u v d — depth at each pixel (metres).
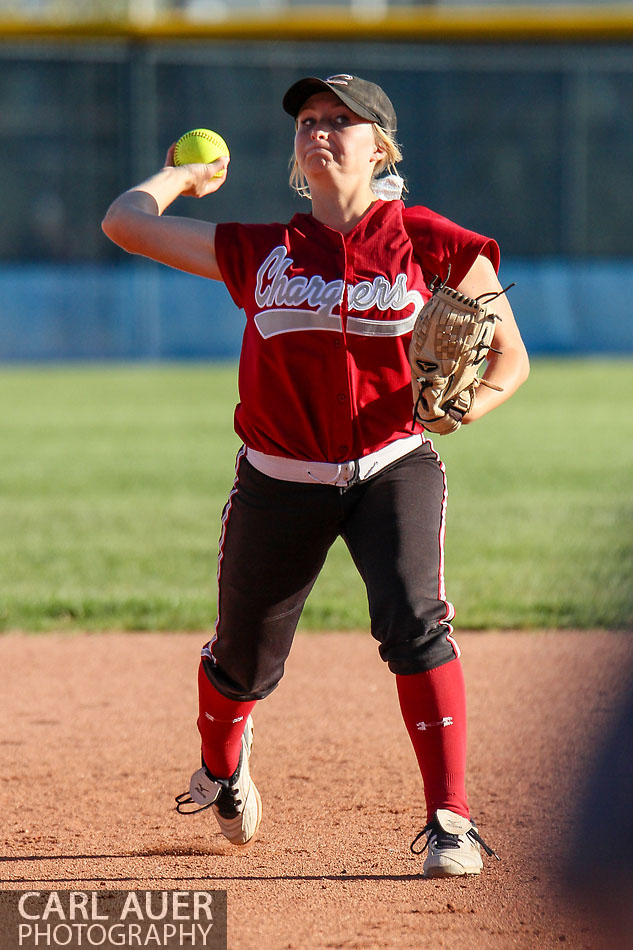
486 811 13.09
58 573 26.30
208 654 11.45
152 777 14.71
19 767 15.08
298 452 10.62
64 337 85.88
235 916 10.23
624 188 95.25
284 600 11.04
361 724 16.84
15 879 11.29
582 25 93.19
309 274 10.53
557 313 86.75
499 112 94.44
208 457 45.16
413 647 10.51
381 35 93.44
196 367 84.94
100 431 52.91
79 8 95.56
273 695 18.36
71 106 92.38
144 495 36.75
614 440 49.31
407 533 10.58
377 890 10.77
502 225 95.44
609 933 9.64
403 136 94.56
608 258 95.75
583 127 94.50
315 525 10.77
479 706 17.36
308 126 10.84
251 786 12.02
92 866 11.63
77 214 93.25
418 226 10.73
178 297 86.50
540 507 33.84
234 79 93.19
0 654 20.94
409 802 13.55
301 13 95.38
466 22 93.19
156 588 24.97
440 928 9.87
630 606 22.97
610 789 13.15
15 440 49.88
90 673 19.77
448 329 10.09
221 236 10.86
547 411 60.00
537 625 22.12
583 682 18.38
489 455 45.12
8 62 91.38
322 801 13.63
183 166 11.84
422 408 10.47
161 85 92.75
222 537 11.12
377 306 10.47
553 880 10.83
